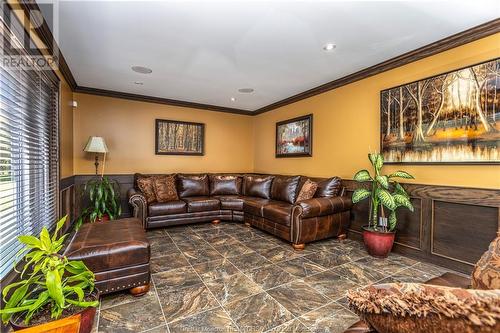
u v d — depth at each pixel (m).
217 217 4.38
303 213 3.01
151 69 3.32
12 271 1.62
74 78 3.69
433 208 2.62
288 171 4.80
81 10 2.00
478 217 2.30
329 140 3.91
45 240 1.31
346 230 3.50
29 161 2.14
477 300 0.48
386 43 2.58
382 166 3.02
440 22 2.19
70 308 1.34
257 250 3.02
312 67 3.23
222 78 3.66
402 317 0.58
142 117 4.70
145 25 2.24
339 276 2.34
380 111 3.15
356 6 1.97
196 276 2.32
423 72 2.72
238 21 2.18
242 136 5.82
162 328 1.59
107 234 2.18
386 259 2.75
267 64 3.14
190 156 5.20
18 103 1.90
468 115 2.34
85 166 4.22
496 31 2.17
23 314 1.25
